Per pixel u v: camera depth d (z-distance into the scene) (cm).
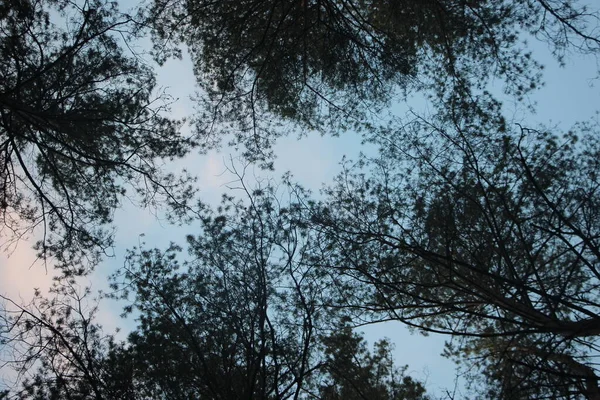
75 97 914
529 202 745
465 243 771
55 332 679
